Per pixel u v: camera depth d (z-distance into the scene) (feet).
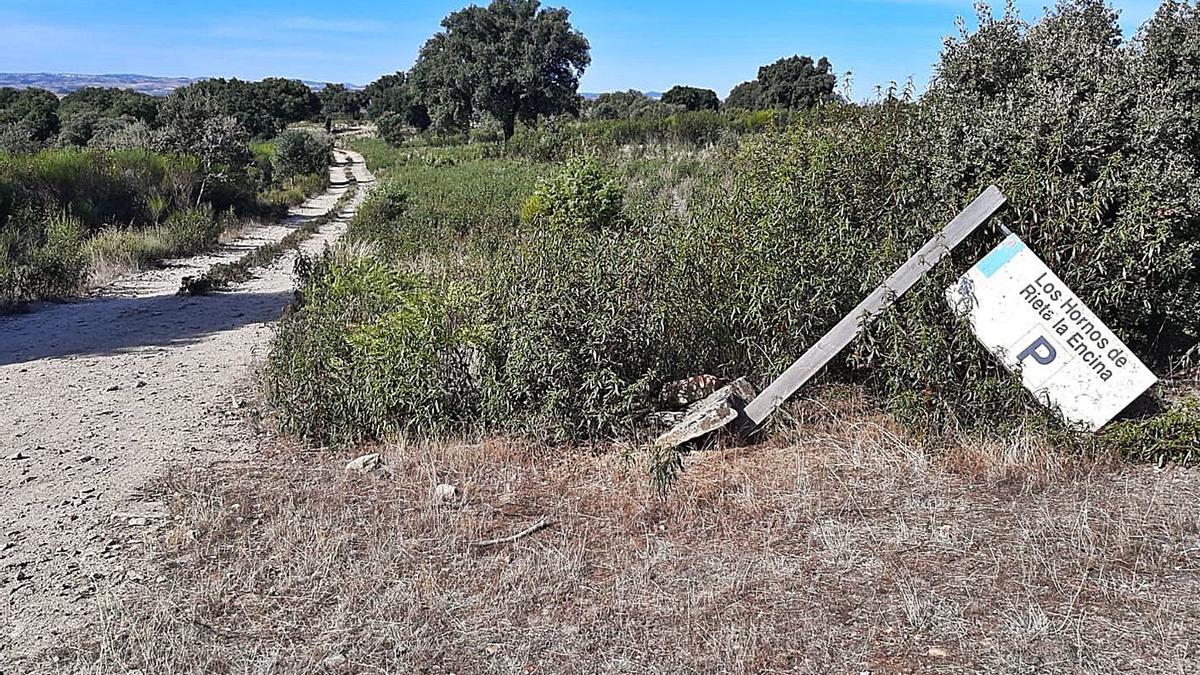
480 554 13.89
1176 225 18.75
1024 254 17.46
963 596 12.19
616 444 17.71
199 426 20.81
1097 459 16.10
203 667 11.13
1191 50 21.40
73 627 12.27
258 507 15.83
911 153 22.61
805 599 12.29
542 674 10.95
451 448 17.71
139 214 67.92
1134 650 10.89
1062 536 13.65
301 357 20.68
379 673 11.02
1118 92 20.36
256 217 84.33
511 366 18.42
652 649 11.34
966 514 14.53
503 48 224.53
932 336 17.28
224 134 94.58
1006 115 20.38
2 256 41.45
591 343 18.49
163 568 13.76
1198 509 14.30
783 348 19.47
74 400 23.57
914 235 19.83
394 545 14.06
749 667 10.87
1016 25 24.73
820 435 17.79
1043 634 11.20
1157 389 19.25
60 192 62.28
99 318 35.47
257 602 12.64
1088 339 17.04
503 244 31.12
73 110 216.13
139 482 17.46
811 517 14.57
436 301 19.97
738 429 17.93
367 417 18.95
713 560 13.42
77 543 14.79
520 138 128.47
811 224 21.54
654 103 218.18
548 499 15.72
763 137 33.40
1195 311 19.72
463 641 11.62
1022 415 16.90
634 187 59.82
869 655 11.04
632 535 14.32
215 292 41.52
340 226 76.38
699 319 20.31
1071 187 18.70
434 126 235.61
